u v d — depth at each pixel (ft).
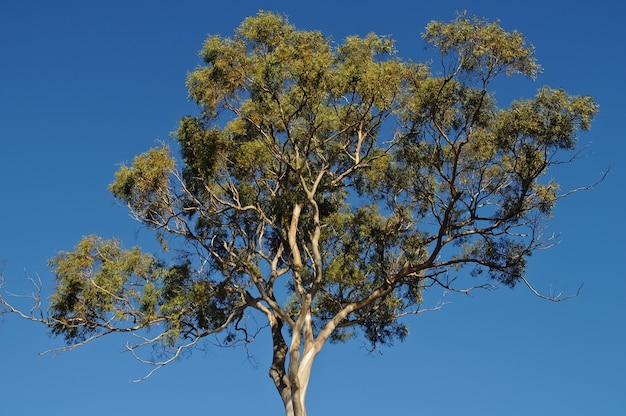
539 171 71.87
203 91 75.46
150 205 77.51
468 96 73.20
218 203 79.82
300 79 72.23
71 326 78.13
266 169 77.05
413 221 80.79
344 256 81.05
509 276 78.69
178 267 79.77
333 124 75.66
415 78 73.97
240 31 75.61
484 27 70.74
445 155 76.48
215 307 79.15
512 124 71.41
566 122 70.03
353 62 73.82
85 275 79.92
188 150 78.59
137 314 78.38
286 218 76.02
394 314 85.35
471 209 74.90
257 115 74.08
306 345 71.77
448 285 79.51
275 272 79.41
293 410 69.00
